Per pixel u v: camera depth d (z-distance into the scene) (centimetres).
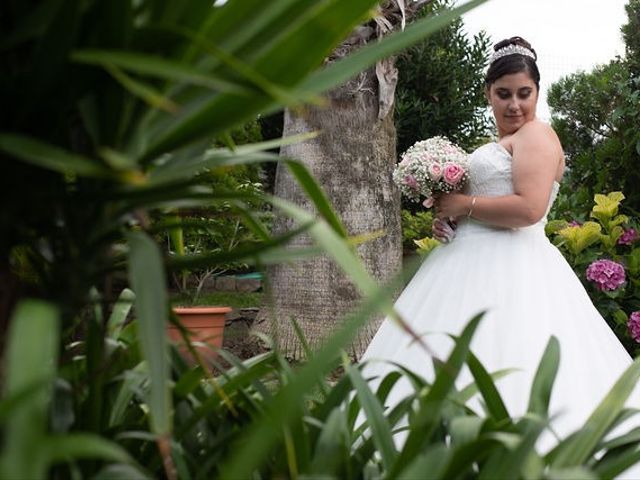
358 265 77
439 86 1104
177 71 71
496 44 318
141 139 92
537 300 281
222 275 883
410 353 280
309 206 573
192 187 101
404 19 550
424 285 308
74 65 79
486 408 121
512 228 303
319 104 71
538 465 89
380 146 589
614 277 438
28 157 70
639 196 526
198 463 112
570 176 559
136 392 115
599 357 270
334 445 100
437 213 315
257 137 718
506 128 313
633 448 114
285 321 562
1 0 84
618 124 537
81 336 128
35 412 61
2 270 89
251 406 117
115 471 87
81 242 90
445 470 89
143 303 78
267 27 87
